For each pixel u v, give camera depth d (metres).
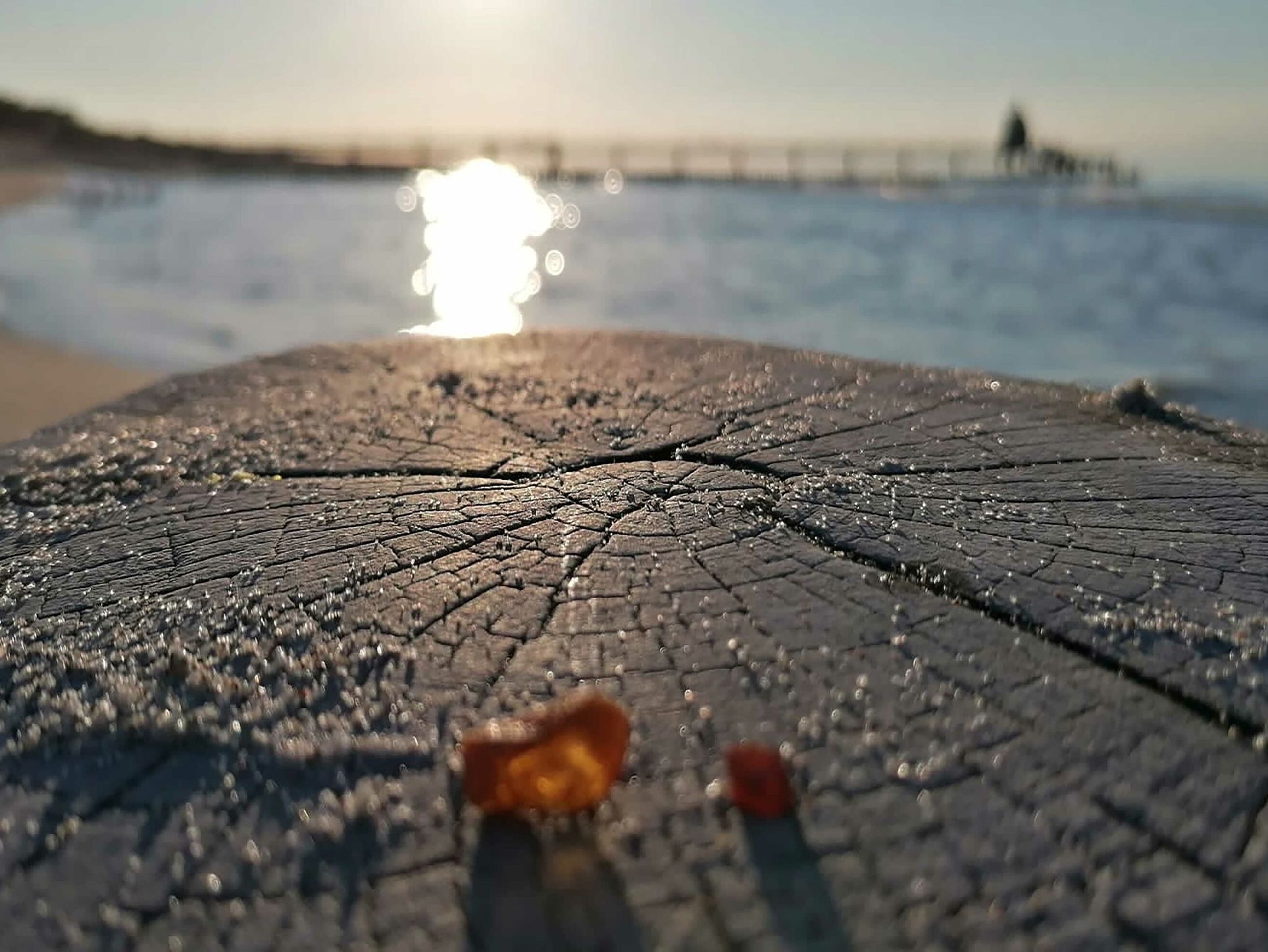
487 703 0.11
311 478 0.17
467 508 0.16
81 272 0.95
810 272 1.03
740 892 0.09
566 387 0.22
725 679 0.11
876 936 0.08
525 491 0.16
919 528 0.15
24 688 0.11
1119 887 0.08
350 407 0.21
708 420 0.19
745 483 0.16
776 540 0.14
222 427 0.20
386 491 0.17
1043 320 0.74
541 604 0.13
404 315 0.79
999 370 0.59
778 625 0.12
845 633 0.12
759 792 0.09
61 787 0.10
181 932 0.08
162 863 0.09
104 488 0.18
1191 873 0.09
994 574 0.13
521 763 0.09
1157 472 0.17
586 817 0.09
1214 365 0.58
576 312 0.82
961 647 0.12
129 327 0.68
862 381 0.22
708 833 0.09
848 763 0.10
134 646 0.12
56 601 0.14
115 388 0.49
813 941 0.08
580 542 0.14
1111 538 0.14
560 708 0.10
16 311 0.71
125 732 0.11
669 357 0.24
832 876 0.09
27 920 0.08
